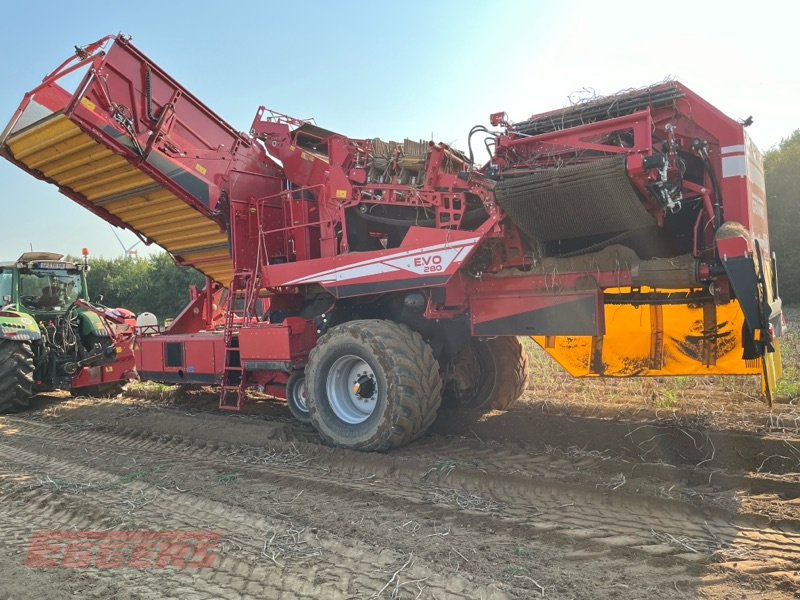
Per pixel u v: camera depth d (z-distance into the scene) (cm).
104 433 682
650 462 466
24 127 641
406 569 304
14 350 855
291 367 613
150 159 621
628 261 482
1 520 406
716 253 457
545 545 331
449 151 549
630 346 594
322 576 301
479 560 313
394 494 420
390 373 512
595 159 488
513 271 529
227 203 683
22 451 612
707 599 271
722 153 457
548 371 885
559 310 502
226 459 542
